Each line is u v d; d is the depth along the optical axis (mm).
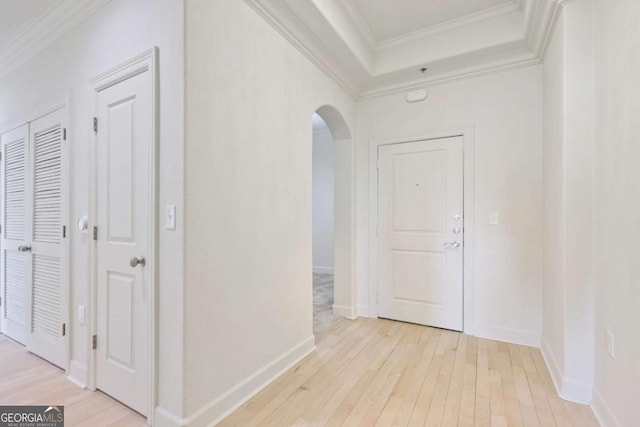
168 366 1523
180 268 1480
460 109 2924
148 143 1618
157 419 1545
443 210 3002
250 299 1881
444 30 2701
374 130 3352
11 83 2740
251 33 1883
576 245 1804
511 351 2488
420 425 1600
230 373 1731
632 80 1337
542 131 2572
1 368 2189
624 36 1409
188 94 1484
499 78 2756
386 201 3287
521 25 2424
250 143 1877
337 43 2465
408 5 2424
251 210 1887
